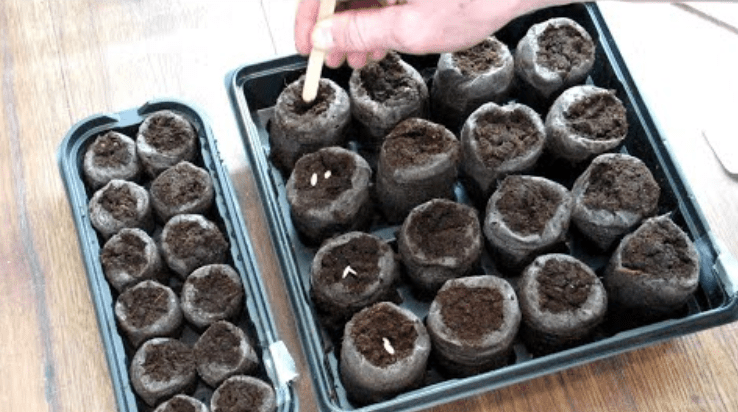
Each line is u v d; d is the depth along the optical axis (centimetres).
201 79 115
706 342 96
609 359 95
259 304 93
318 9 83
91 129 105
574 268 90
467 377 88
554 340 89
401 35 76
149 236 99
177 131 102
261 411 86
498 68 102
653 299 89
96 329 99
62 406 94
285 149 102
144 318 92
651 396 93
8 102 113
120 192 99
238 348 89
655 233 91
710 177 106
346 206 94
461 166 101
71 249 104
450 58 103
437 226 93
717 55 116
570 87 105
